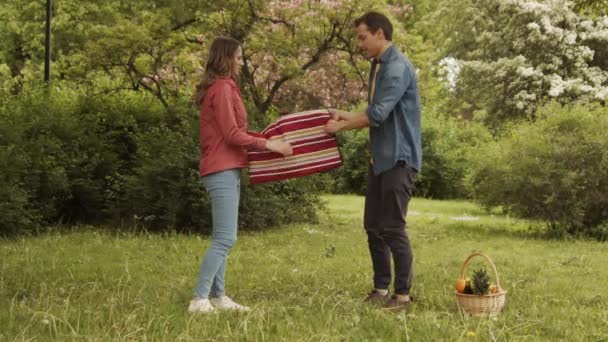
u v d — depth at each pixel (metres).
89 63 13.78
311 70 18.86
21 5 25.84
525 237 10.89
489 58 26.55
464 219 14.16
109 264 6.99
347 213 14.50
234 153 4.79
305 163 4.97
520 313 4.94
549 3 24.47
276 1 13.93
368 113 4.91
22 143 9.93
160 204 9.98
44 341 3.85
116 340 3.83
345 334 4.21
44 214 10.05
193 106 11.88
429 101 27.38
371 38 5.05
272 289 5.83
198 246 8.52
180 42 14.20
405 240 5.09
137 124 11.90
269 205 10.95
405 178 5.04
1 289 5.38
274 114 14.66
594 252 9.13
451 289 5.90
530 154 11.18
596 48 24.80
